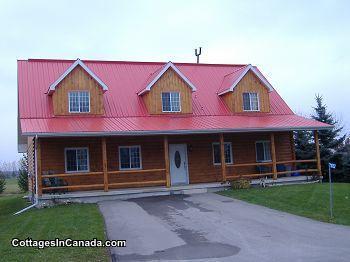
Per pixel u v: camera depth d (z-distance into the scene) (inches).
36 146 853.8
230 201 817.5
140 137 1033.5
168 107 1076.5
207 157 1090.1
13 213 847.7
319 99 1389.0
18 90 1031.0
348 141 1416.1
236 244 499.2
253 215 675.4
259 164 1046.4
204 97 1171.9
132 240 531.5
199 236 546.0
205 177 1081.4
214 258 440.8
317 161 1083.3
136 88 1140.5
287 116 1173.1
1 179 1790.1
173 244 508.4
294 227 585.6
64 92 987.3
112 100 1076.5
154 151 1042.1
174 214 701.9
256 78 1163.9
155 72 1114.7
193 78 1242.0
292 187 952.3
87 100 1007.0
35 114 971.3
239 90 1143.6
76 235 542.0
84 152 981.8
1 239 541.0
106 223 637.3
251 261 425.1
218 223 620.4
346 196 802.2
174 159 1065.5
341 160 1274.6
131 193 913.5
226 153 1112.2
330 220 628.1
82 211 741.9
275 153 1158.3
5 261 431.2
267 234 546.3
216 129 968.9
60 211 757.3
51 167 950.4
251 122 1059.9
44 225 619.2
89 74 1007.6
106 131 879.1
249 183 994.7
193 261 432.5
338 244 487.2
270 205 757.9
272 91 1234.0
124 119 1010.1
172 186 978.1
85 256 447.2
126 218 676.1
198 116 1091.9
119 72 1188.5
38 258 440.8
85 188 966.4
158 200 865.5
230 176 1066.7
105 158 904.3
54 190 899.4
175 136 1070.4
